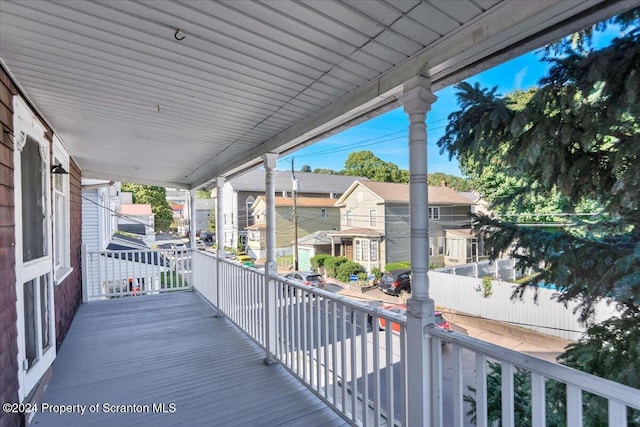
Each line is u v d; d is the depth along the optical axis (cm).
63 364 321
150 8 140
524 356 131
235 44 167
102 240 914
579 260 170
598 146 175
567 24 133
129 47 172
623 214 164
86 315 491
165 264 785
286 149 341
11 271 211
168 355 343
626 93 147
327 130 279
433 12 138
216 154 423
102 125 311
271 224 342
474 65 164
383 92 197
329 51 171
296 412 239
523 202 208
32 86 224
